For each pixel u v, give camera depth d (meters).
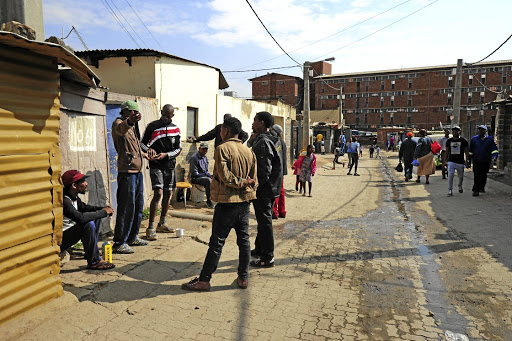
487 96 64.12
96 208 4.40
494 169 15.43
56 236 3.34
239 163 3.89
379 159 29.22
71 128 5.14
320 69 74.94
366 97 72.19
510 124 14.58
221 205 3.94
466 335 3.17
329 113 49.28
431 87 67.69
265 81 69.12
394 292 4.04
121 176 4.79
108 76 10.16
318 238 6.23
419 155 13.12
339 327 3.29
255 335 3.12
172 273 4.44
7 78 2.90
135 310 3.43
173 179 5.88
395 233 6.52
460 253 5.29
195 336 3.07
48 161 3.26
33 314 3.04
